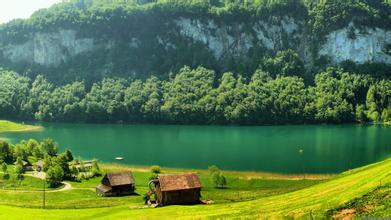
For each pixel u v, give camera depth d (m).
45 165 137.50
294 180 122.12
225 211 70.81
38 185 123.00
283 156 163.00
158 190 92.75
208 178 128.75
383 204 56.72
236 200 90.56
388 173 69.19
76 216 75.94
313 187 89.75
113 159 165.75
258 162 152.62
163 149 187.38
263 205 72.56
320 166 142.12
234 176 131.38
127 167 150.38
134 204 92.19
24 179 128.75
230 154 170.62
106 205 91.62
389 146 179.75
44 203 95.38
